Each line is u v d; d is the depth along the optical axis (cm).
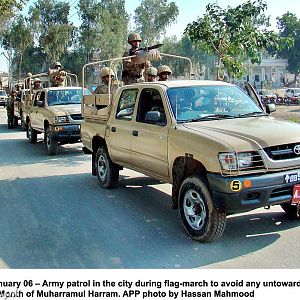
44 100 1418
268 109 670
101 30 5750
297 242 539
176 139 576
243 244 538
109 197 782
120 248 538
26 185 908
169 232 588
